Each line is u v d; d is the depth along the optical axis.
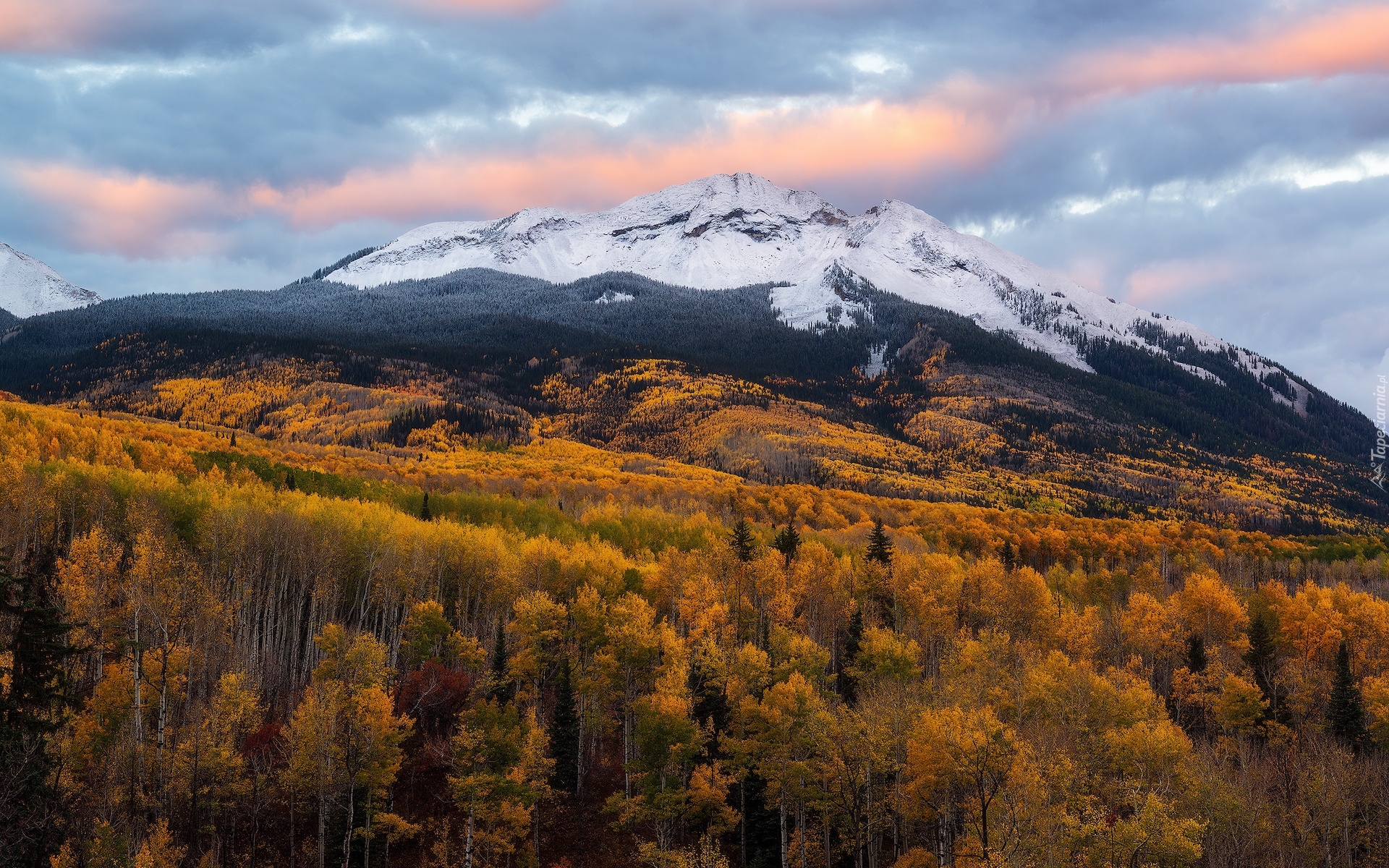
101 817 60.28
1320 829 66.00
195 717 70.56
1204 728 94.00
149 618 76.38
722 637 93.81
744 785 75.00
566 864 73.56
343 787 69.75
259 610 94.56
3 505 90.75
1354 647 104.06
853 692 92.56
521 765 71.06
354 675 78.56
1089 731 72.94
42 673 52.03
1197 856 55.66
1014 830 54.91
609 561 107.06
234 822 69.12
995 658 87.38
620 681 85.62
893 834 70.38
